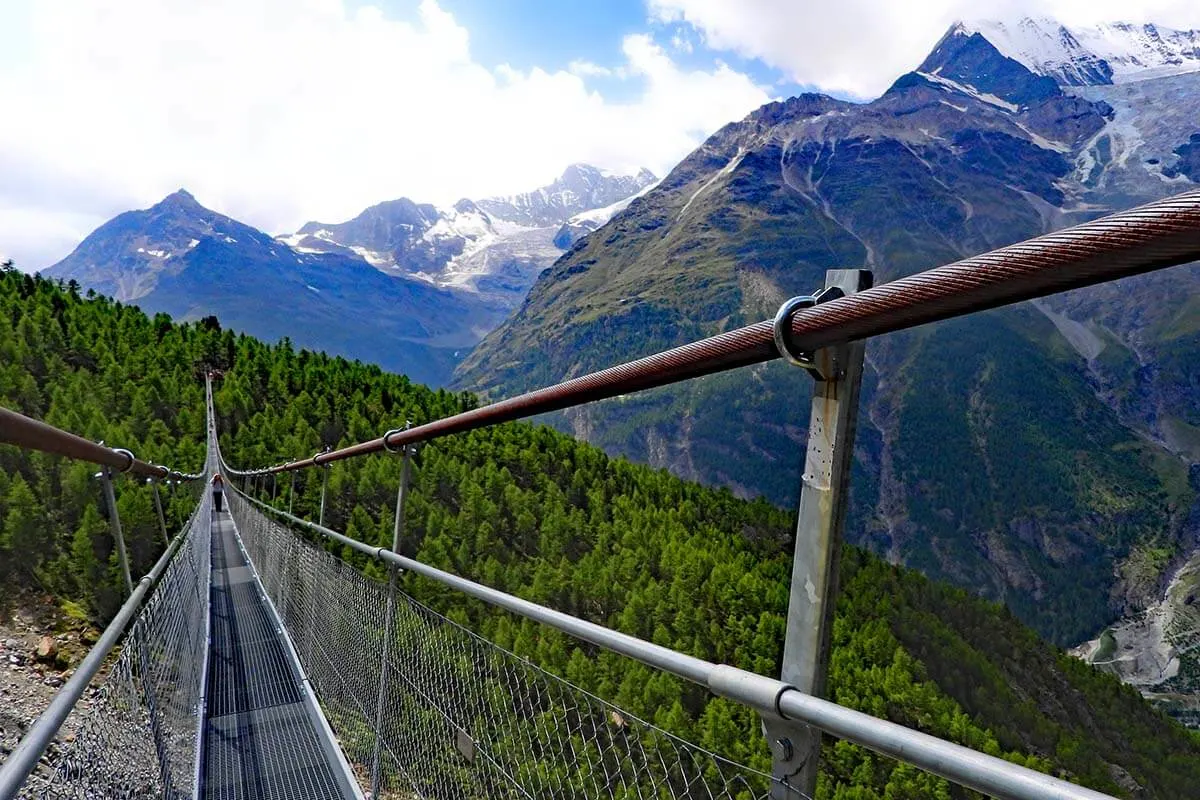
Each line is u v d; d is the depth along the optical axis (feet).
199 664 16.49
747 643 136.15
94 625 41.60
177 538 14.25
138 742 7.31
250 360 244.01
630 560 157.17
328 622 14.69
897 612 180.55
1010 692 170.91
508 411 5.85
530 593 152.46
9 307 193.47
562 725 4.85
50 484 63.21
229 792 12.34
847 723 2.60
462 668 6.72
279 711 15.99
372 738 10.37
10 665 29.55
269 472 46.85
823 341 2.95
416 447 8.96
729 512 221.87
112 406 166.09
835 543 3.01
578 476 207.82
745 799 3.25
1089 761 157.07
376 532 148.87
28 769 3.55
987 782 2.11
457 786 6.51
